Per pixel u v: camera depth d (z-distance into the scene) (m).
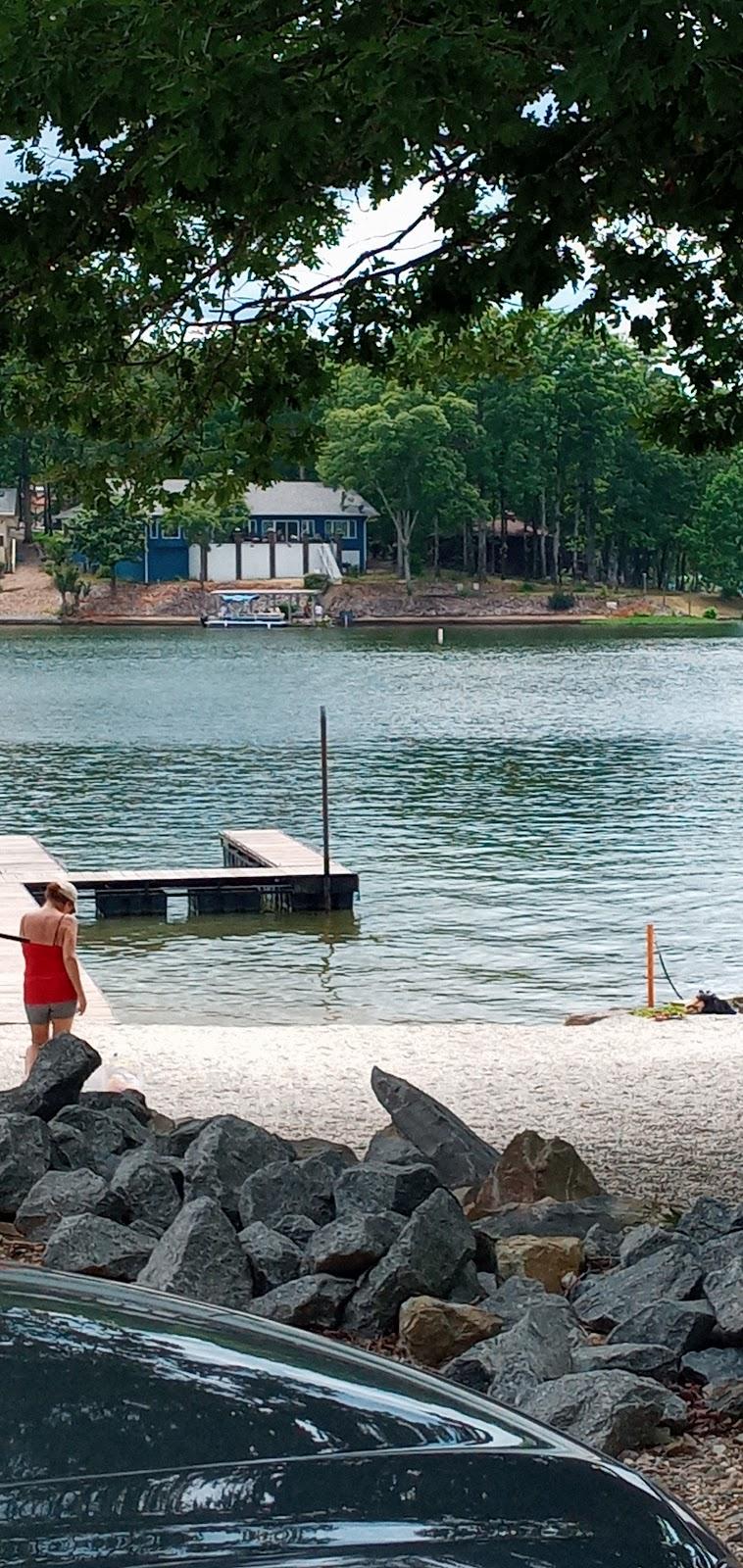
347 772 59.84
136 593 167.12
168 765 62.16
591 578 187.88
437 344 15.42
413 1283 5.95
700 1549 2.12
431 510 175.00
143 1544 1.85
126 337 13.05
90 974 28.95
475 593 177.00
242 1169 7.39
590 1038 17.91
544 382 176.12
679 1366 5.48
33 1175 7.51
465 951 30.06
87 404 13.97
